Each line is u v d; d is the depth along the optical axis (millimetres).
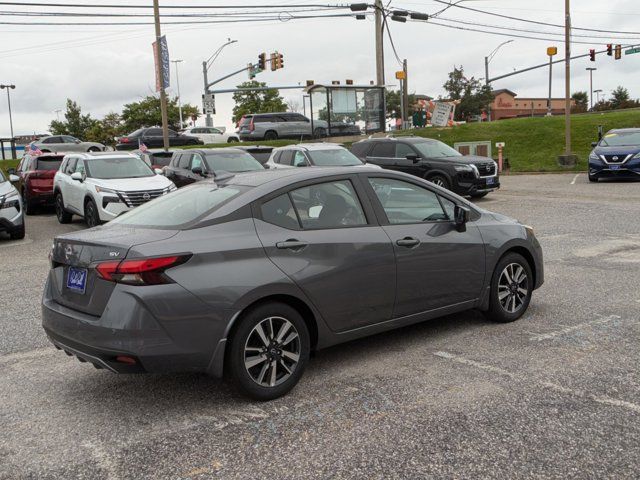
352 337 4672
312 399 4184
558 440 3459
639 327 5477
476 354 4926
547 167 26438
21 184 19297
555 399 4004
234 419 3924
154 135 33531
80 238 4152
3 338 5914
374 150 18047
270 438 3635
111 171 14484
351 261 4539
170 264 3801
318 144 17062
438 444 3463
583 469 3152
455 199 5477
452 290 5238
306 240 4371
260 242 4176
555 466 3189
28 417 4074
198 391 4426
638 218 12406
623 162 19281
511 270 5730
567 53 25703
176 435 3727
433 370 4609
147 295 3727
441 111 35000
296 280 4230
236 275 3986
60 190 15695
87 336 3867
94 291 3922
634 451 3314
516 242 5703
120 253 3811
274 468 3285
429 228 5117
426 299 5059
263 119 35781
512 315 5762
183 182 16641
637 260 8398
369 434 3625
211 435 3709
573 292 6809
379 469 3225
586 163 26375
